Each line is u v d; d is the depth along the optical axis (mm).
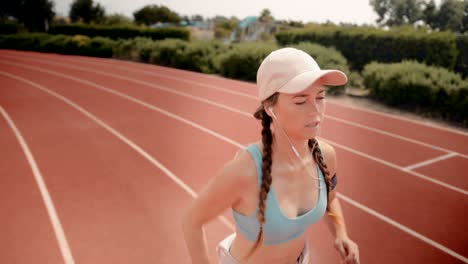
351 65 18359
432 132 8539
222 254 1714
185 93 12836
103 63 22250
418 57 15594
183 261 3805
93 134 8055
